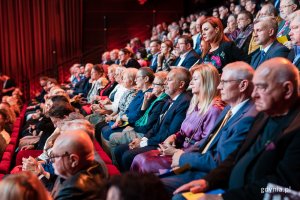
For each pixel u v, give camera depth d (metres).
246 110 3.09
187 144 3.81
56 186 3.02
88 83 9.00
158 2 14.76
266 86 2.53
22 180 2.16
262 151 2.55
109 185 1.86
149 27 14.67
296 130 2.42
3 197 2.13
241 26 6.04
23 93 14.02
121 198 1.78
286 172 2.36
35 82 14.30
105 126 5.89
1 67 14.12
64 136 2.88
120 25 14.76
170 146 3.84
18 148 5.62
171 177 3.25
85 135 2.91
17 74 14.22
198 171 3.23
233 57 4.68
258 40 4.26
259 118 2.77
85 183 2.75
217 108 3.65
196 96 3.94
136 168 3.86
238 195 2.45
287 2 5.12
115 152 4.82
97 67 8.23
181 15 14.78
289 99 2.53
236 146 2.95
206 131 3.66
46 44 14.33
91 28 14.77
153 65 7.71
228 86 3.15
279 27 5.40
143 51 8.91
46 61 14.35
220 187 2.79
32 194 2.15
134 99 5.62
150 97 5.22
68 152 2.82
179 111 4.27
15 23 14.10
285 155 2.40
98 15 14.70
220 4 13.08
